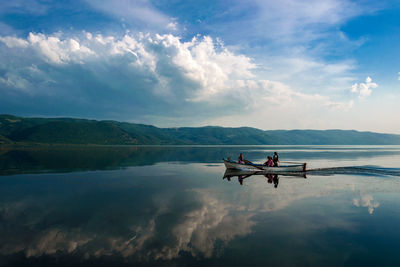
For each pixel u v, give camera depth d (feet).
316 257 23.91
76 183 64.13
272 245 26.48
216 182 66.44
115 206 41.60
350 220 34.32
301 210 39.01
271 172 89.71
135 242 27.25
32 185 61.05
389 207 40.57
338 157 185.57
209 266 22.17
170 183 64.64
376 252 24.95
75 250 25.30
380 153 255.29
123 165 114.21
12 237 28.55
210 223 33.22
